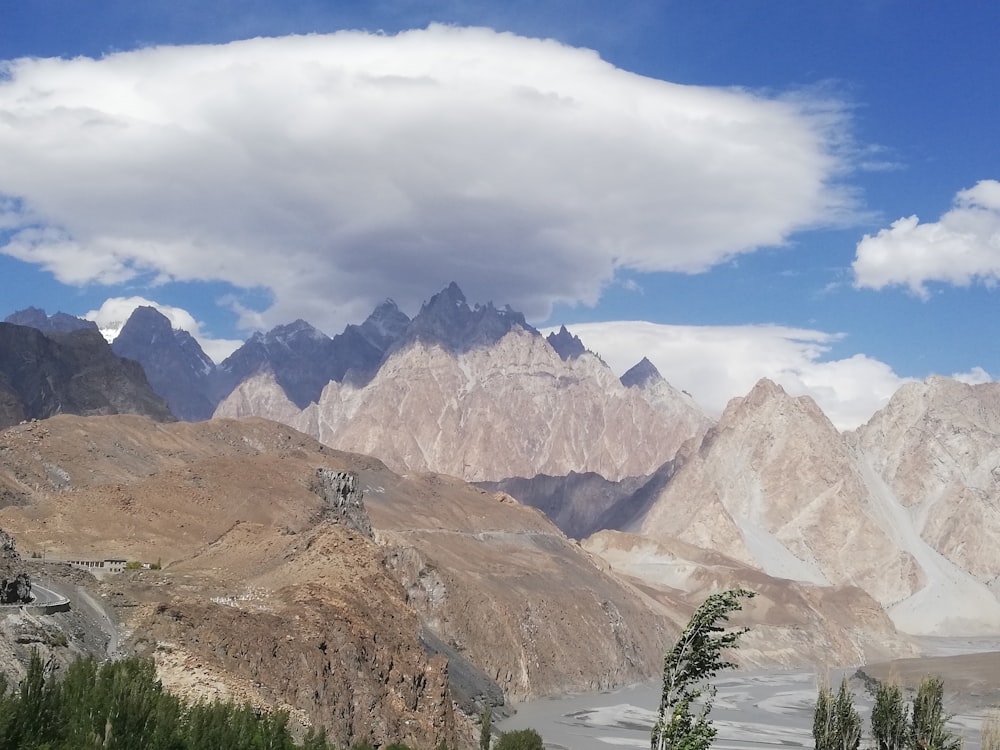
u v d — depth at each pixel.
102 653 87.69
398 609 128.38
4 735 58.81
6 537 106.56
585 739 155.88
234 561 135.12
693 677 57.84
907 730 92.00
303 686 98.88
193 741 67.31
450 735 116.88
